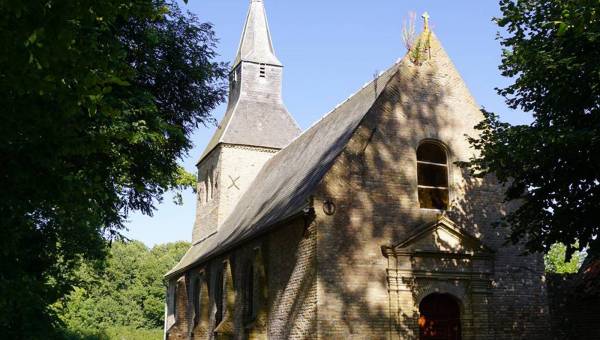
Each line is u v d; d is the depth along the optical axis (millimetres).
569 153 13719
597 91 13680
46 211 11898
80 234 14344
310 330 16812
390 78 19469
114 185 16609
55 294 12492
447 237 18266
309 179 19922
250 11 39094
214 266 27297
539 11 14891
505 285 18594
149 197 19734
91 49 6953
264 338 19938
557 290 20016
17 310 10867
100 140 8211
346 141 18719
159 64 17609
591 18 9680
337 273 16969
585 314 19781
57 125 7586
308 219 17688
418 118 19344
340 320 16641
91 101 6980
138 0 7191
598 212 14445
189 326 30891
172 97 19234
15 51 6055
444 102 19875
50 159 8016
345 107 24031
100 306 67250
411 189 18531
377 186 18156
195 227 37812
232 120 35562
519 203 19609
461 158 19516
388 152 18594
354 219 17594
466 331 17812
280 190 23922
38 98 7340
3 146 7699
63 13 6195
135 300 71438
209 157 36875
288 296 18500
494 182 19594
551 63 14039
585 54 14109
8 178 8117
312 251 17188
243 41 38500
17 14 5750
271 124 36219
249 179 34375
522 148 13867
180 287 32188
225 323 23156
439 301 18156
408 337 17062
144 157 17078
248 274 23078
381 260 17531
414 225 18234
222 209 33375
